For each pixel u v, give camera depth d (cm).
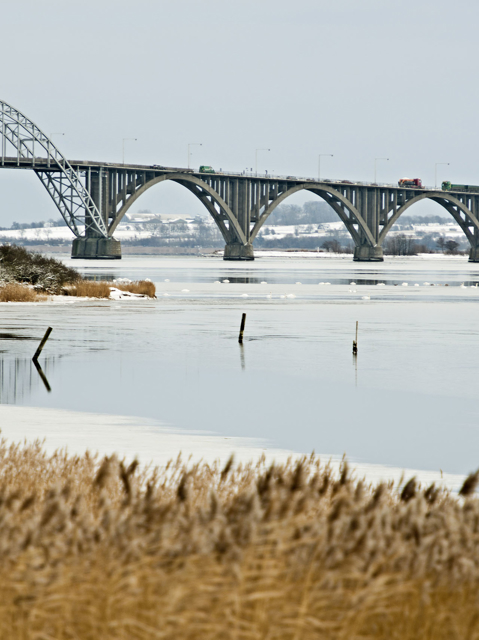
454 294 19175
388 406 5156
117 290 16138
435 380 6359
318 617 1088
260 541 1162
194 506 1736
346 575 1116
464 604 1150
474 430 4353
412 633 1101
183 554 1161
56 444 3522
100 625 1070
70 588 1102
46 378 6069
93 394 5362
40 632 1061
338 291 19925
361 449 3788
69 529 1246
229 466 1789
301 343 8838
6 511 1238
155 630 1044
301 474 1394
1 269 15288
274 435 4084
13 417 4384
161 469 2769
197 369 6762
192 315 12238
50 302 14212
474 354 8012
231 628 1052
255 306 14462
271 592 1064
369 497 1905
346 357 7712
